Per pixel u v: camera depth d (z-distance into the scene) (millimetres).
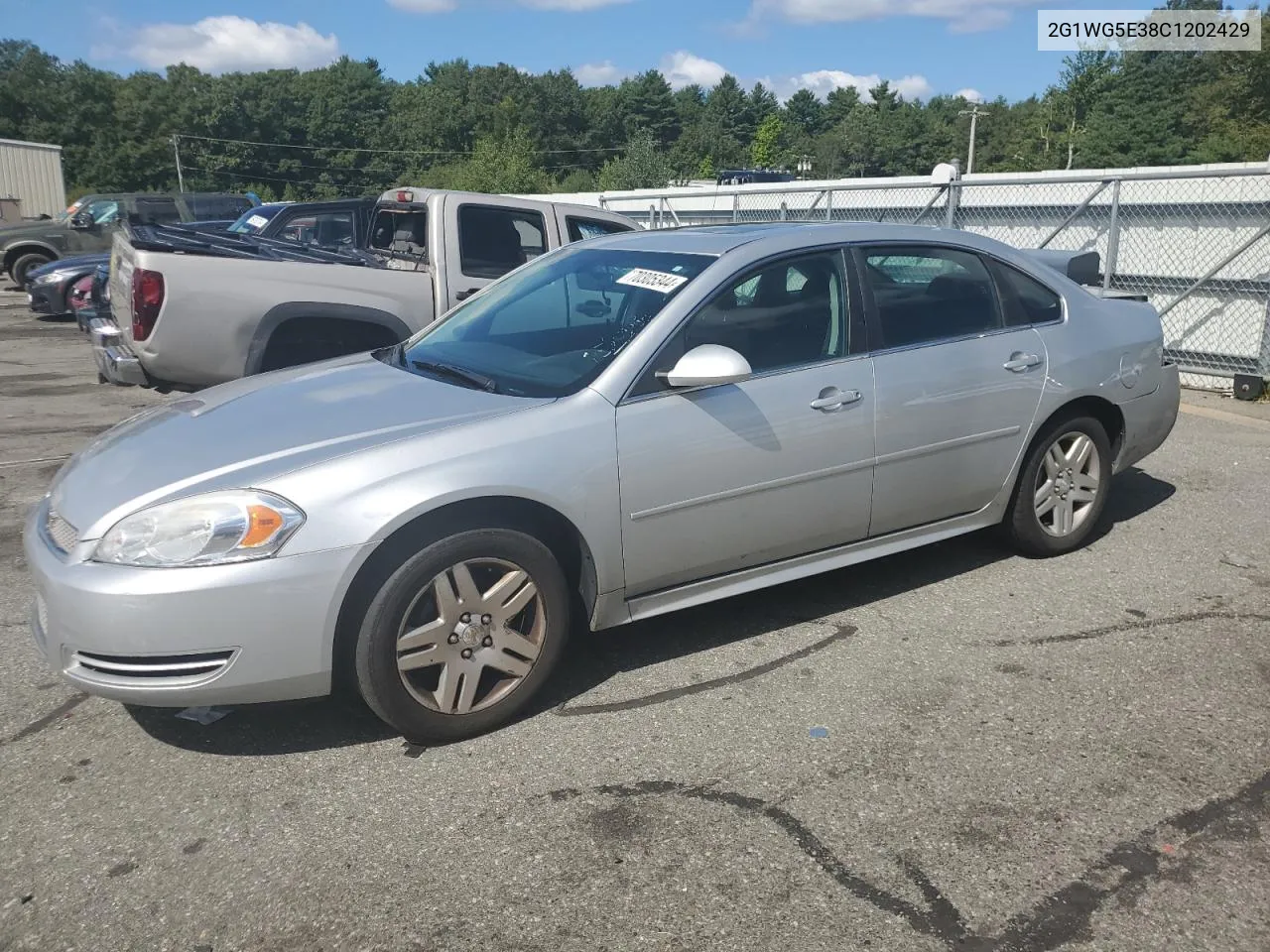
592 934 2504
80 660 3092
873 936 2480
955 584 4688
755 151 126562
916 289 4398
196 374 6328
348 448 3279
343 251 7551
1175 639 4098
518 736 3434
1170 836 2844
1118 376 4941
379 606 3166
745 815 2961
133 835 2928
